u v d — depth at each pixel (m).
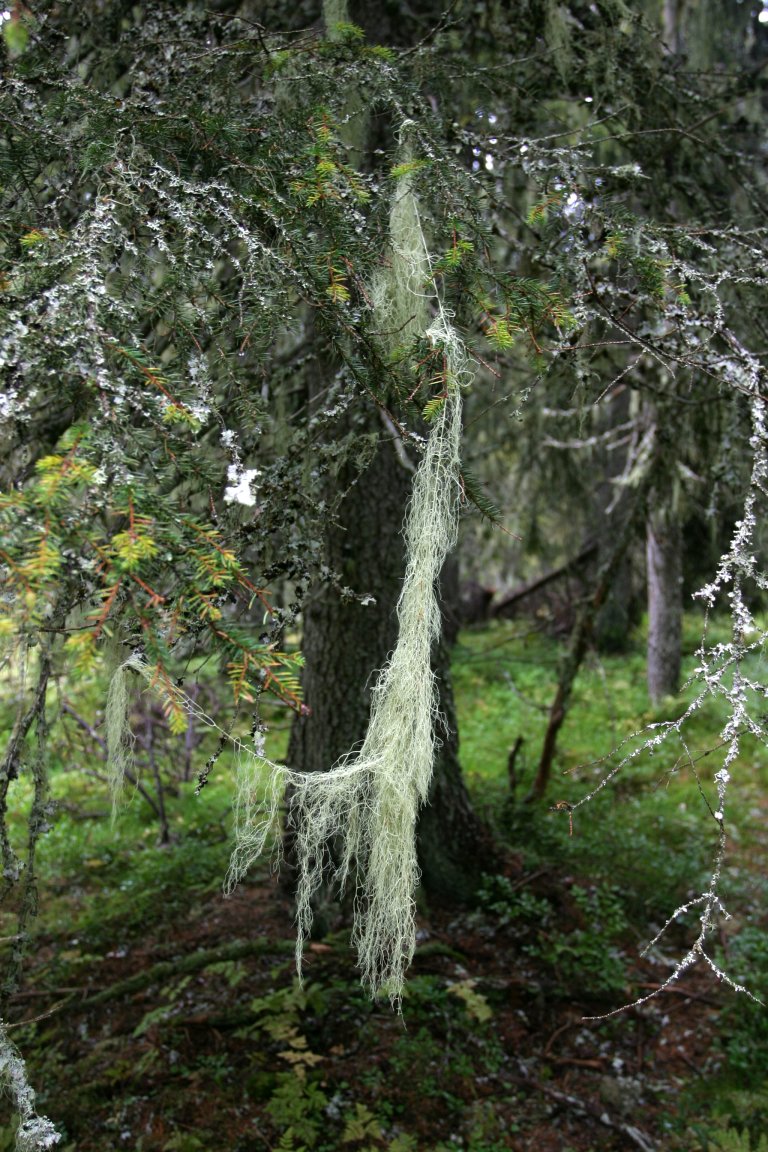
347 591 1.80
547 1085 3.54
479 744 7.72
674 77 3.56
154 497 1.09
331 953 4.02
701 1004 4.05
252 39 2.06
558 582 11.49
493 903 4.59
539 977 4.12
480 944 4.34
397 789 1.52
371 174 1.87
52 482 1.00
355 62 2.05
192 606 1.11
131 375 1.18
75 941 4.37
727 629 8.29
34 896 1.52
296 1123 3.13
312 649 4.36
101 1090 3.31
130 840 5.62
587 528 10.88
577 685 9.41
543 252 2.08
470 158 2.54
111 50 2.48
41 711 1.55
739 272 2.38
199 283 1.57
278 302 1.56
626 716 8.36
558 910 4.60
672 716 7.99
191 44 2.17
